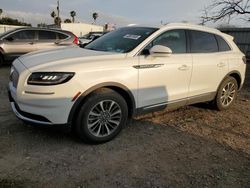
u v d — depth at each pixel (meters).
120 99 3.98
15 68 3.94
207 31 5.39
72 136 4.12
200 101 5.34
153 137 4.29
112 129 4.05
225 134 4.61
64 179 3.05
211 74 5.29
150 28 4.63
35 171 3.17
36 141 3.90
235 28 19.42
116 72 3.87
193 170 3.40
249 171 3.47
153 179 3.15
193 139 4.31
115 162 3.47
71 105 3.57
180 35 4.84
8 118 4.70
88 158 3.53
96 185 2.98
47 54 4.18
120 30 5.05
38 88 3.46
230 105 6.05
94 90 3.78
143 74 4.16
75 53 4.16
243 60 6.05
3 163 3.30
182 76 4.73
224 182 3.19
